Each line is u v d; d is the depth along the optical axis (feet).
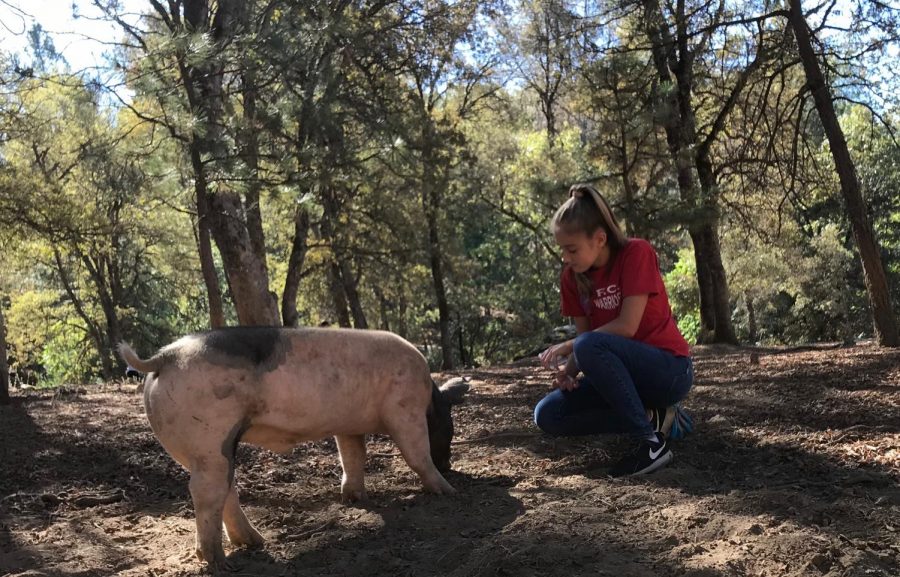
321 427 13.09
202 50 35.29
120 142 42.88
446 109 84.02
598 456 17.22
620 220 57.67
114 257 92.07
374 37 58.65
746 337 117.39
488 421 23.03
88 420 26.78
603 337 14.58
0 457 20.40
